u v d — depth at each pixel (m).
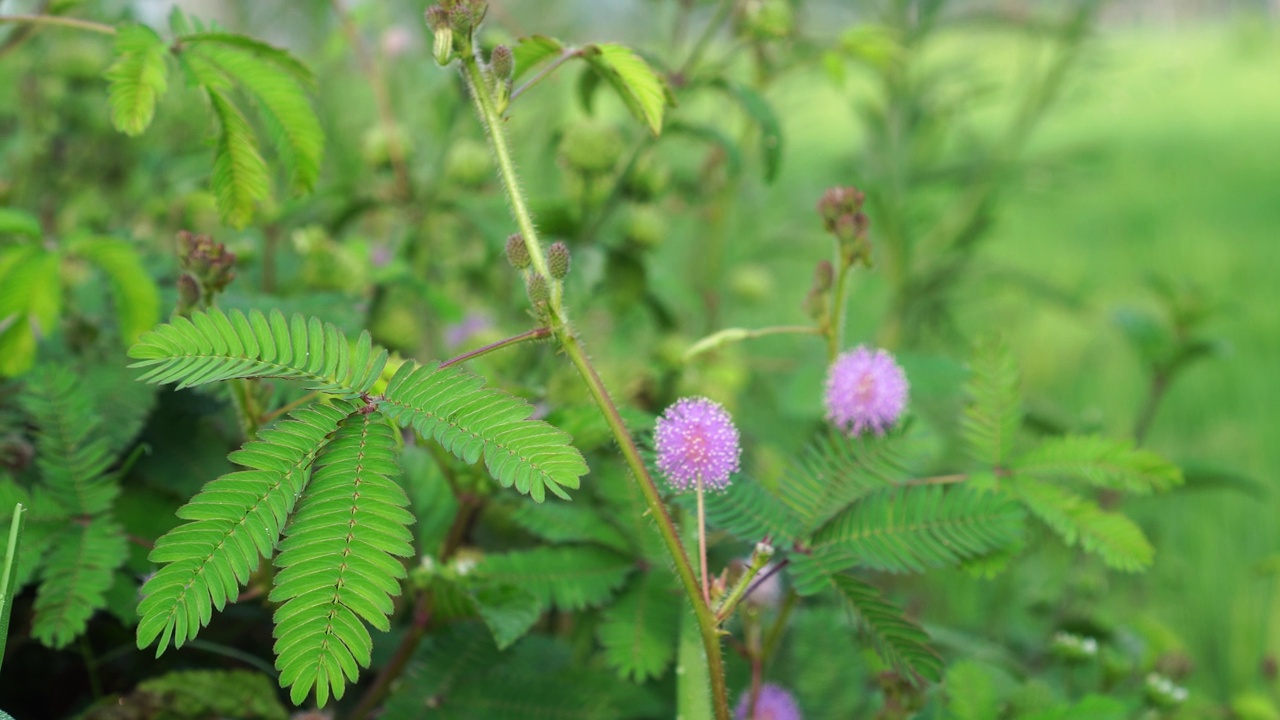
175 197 0.54
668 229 0.58
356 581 0.25
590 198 0.52
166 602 0.24
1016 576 0.65
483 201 0.55
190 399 0.38
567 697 0.35
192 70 0.34
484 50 0.50
